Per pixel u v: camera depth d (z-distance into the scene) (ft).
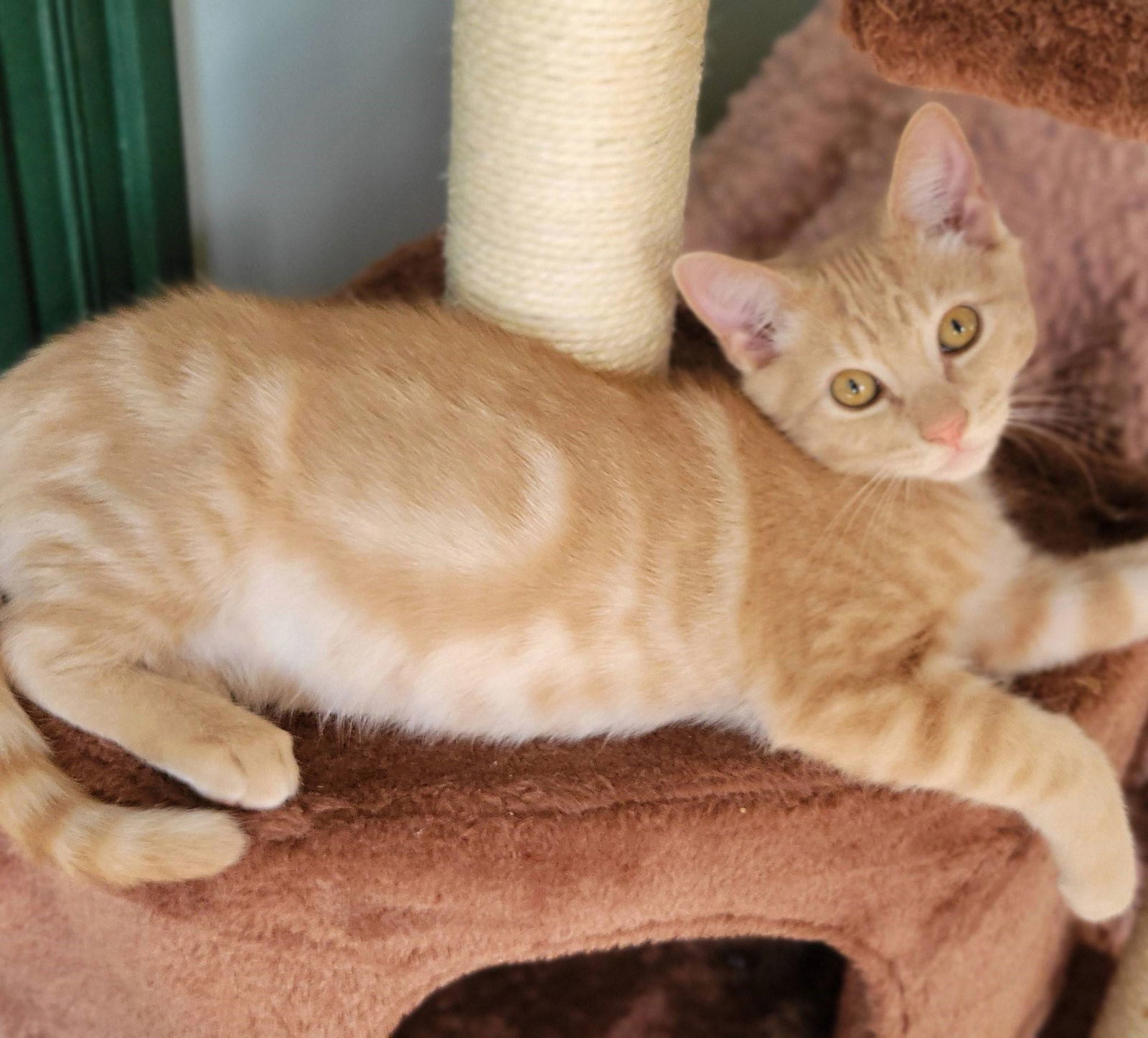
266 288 3.20
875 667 2.34
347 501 2.29
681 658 2.35
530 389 2.36
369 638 2.33
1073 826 2.30
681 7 2.30
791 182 3.01
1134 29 2.08
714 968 2.87
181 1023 2.30
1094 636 2.44
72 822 2.17
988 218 2.43
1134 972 2.59
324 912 2.21
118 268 3.03
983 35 2.12
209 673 2.37
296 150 3.10
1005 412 2.44
